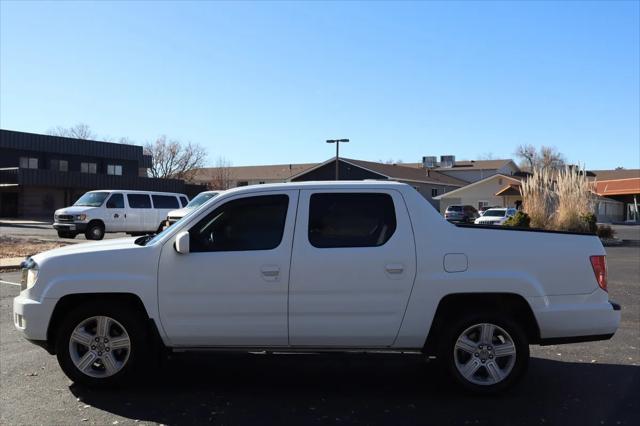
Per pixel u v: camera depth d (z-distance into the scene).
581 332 5.22
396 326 5.13
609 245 25.55
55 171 44.06
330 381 5.74
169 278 5.16
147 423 4.59
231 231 5.30
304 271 5.11
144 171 62.28
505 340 5.20
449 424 4.59
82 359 5.32
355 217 5.28
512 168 76.69
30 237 23.39
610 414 4.81
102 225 22.25
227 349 5.23
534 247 5.23
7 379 5.70
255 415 4.78
